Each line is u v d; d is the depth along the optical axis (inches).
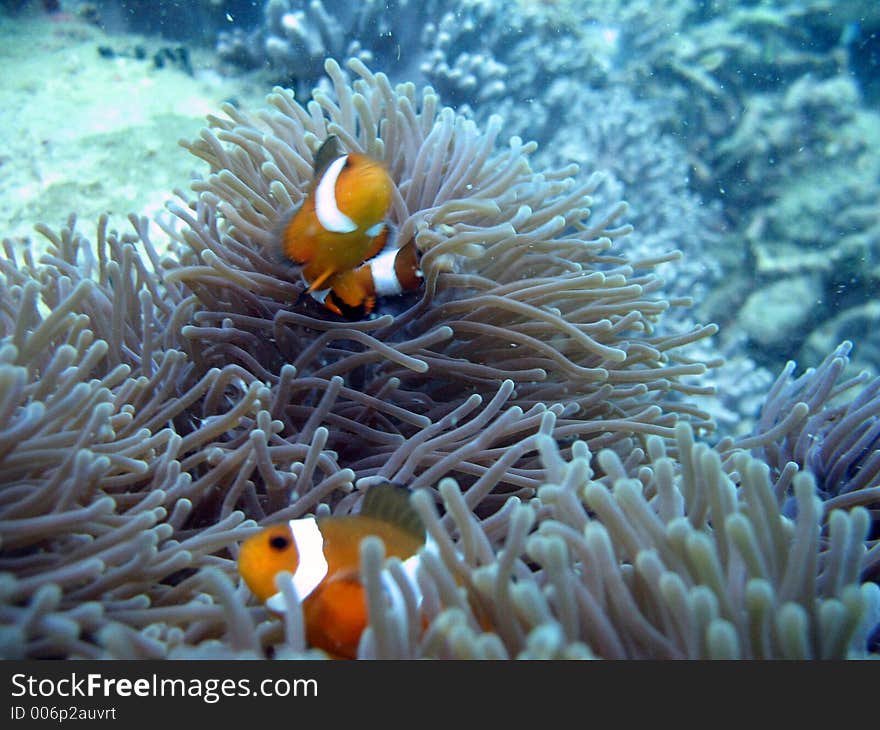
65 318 7.6
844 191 26.8
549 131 26.2
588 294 11.8
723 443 11.6
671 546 6.2
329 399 10.0
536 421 9.9
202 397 10.5
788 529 6.7
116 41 23.5
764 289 27.0
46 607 5.4
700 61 28.5
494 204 10.4
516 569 6.8
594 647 6.0
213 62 23.5
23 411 7.4
